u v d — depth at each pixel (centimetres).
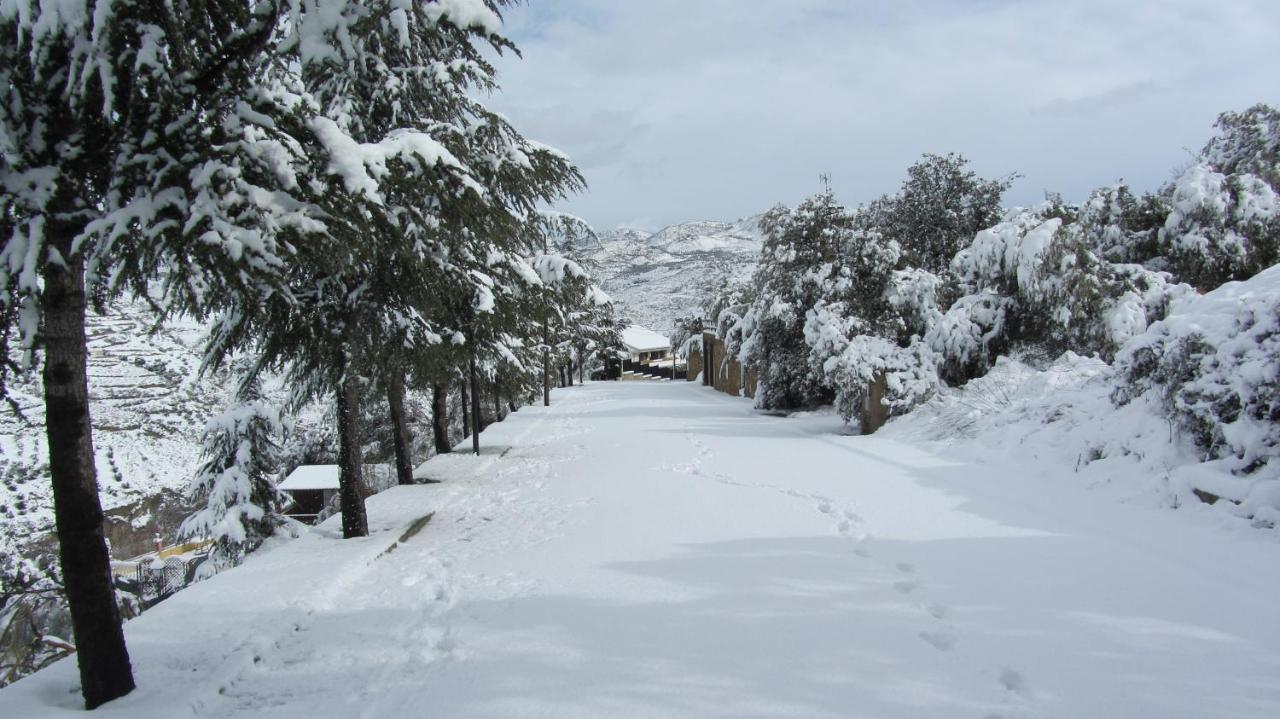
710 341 4559
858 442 1454
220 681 455
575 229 1304
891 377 1577
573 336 4559
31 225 397
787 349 2300
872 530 769
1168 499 767
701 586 604
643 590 599
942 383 1622
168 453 2867
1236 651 442
